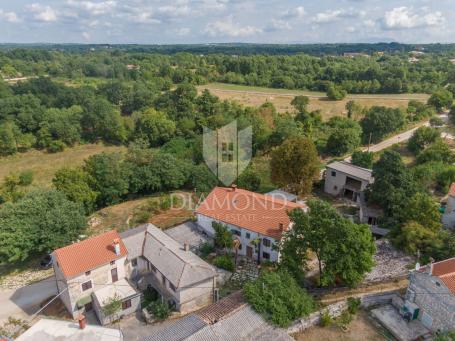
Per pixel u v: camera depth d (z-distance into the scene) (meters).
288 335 26.55
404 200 43.72
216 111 94.56
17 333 30.70
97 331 25.36
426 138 77.56
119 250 33.94
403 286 33.34
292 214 32.50
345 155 78.56
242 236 39.91
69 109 102.12
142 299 34.19
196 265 32.84
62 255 32.47
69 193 52.72
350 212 52.28
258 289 28.91
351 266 29.88
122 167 60.25
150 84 131.38
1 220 40.88
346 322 29.22
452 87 126.69
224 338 25.23
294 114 104.69
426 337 28.11
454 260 29.70
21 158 88.19
